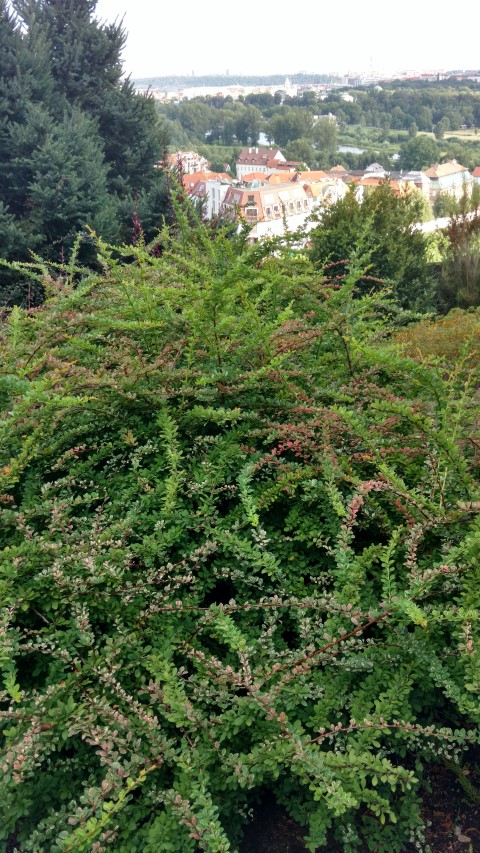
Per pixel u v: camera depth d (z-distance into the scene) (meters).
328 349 3.13
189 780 1.60
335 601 1.79
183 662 1.98
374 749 1.83
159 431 2.53
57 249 14.05
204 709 1.81
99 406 2.51
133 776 1.55
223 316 2.53
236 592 2.22
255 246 3.46
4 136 14.98
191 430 2.53
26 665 1.98
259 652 1.91
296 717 1.83
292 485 2.20
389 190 10.34
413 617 1.55
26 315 3.30
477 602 1.75
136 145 18.28
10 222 13.67
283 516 2.35
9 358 2.74
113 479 2.39
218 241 3.62
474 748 1.95
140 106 18.48
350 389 2.67
